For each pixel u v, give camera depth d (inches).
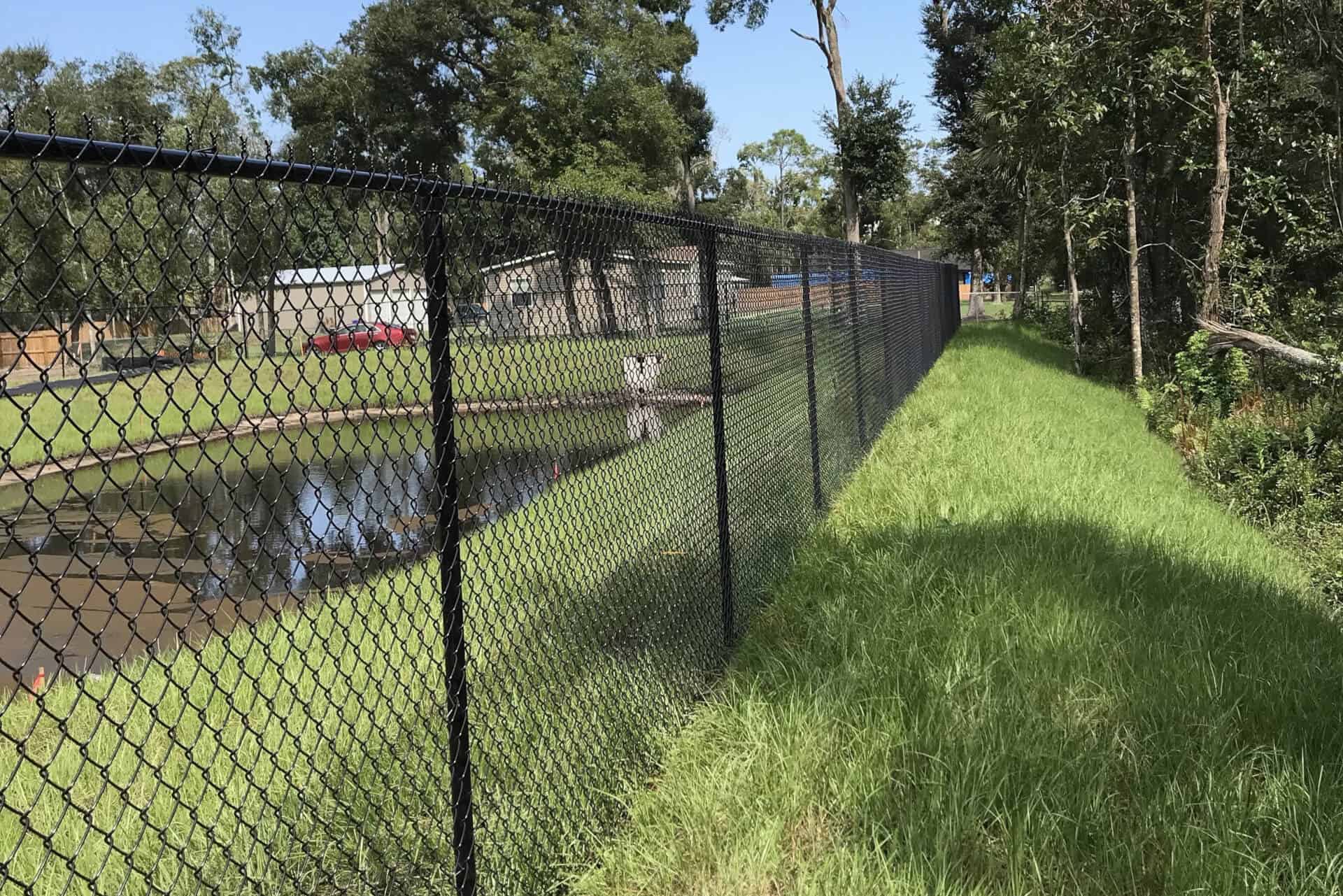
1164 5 469.7
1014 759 111.7
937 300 684.7
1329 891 91.1
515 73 1510.8
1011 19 621.0
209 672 67.1
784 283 202.8
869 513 229.1
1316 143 462.9
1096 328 747.4
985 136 680.4
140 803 106.3
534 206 93.1
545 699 113.9
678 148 1641.2
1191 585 174.1
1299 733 120.0
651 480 130.2
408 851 91.7
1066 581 166.7
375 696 126.8
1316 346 360.8
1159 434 391.9
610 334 116.8
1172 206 618.2
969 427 346.6
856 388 296.4
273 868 90.7
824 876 94.6
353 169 66.1
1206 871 92.7
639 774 120.4
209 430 59.6
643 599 127.0
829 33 1205.7
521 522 148.1
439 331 77.9
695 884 96.3
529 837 97.7
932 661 138.8
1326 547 223.3
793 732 120.7
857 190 1246.3
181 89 1665.8
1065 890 92.7
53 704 140.1
